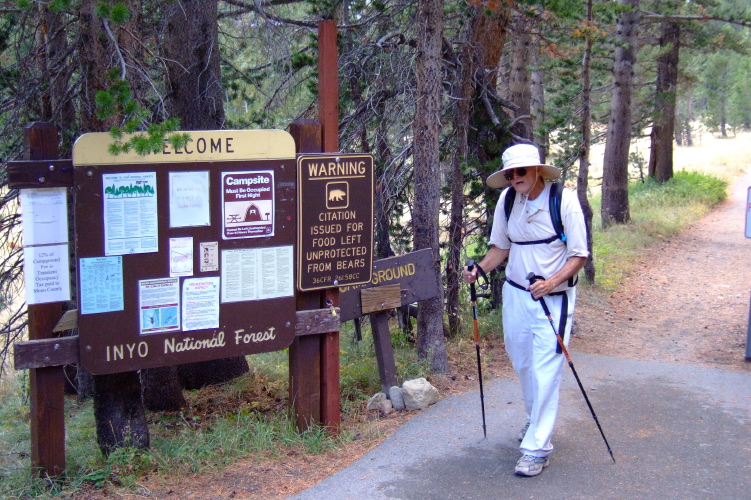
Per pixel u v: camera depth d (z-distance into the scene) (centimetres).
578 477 431
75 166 408
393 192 764
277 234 475
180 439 507
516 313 452
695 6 1936
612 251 1447
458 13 834
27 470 439
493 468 446
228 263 460
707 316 952
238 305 467
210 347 461
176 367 689
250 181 462
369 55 764
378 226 820
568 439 491
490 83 850
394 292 604
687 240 1669
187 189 442
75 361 420
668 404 563
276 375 770
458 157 780
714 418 531
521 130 893
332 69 491
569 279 441
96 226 417
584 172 950
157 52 664
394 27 818
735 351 758
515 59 1002
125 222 425
